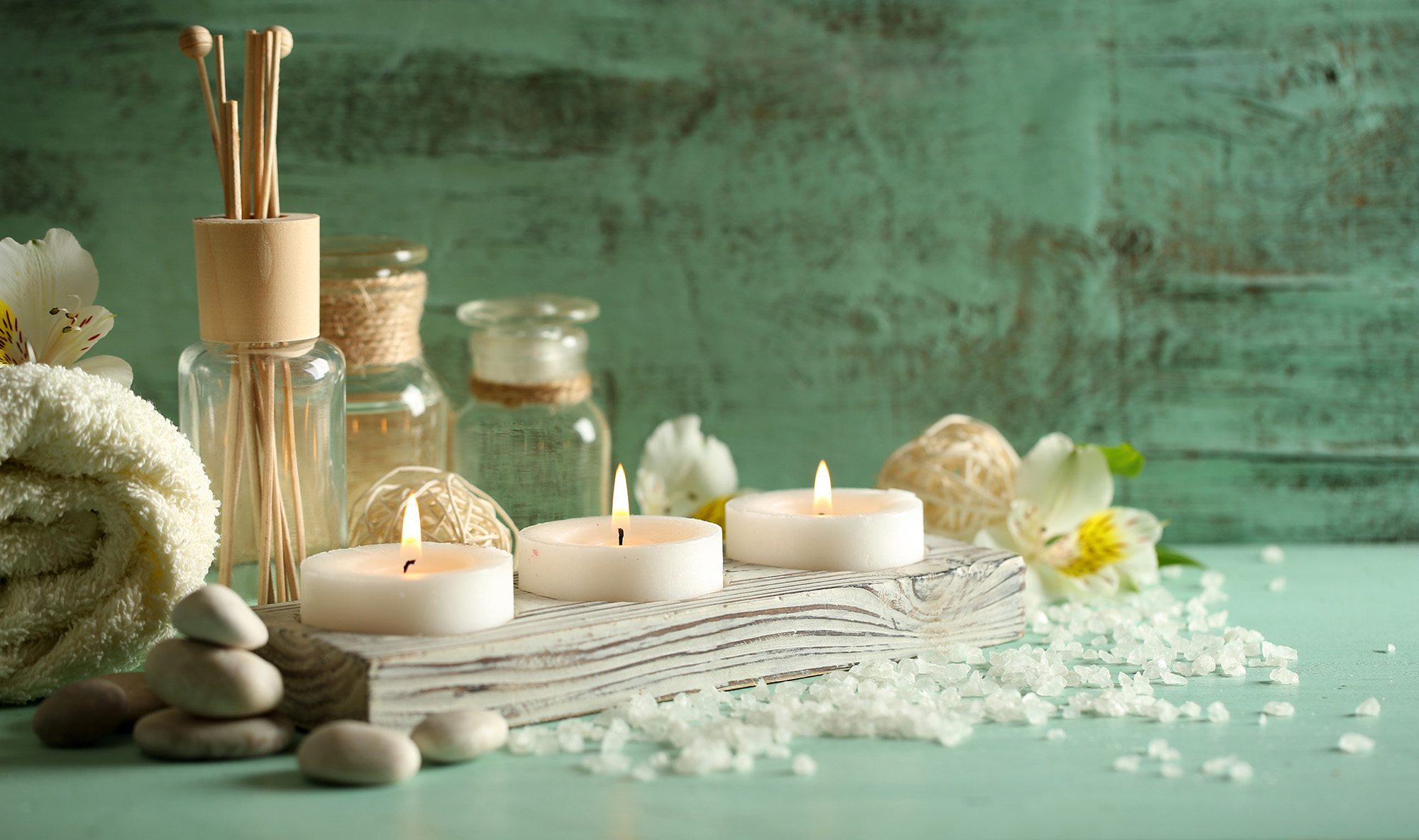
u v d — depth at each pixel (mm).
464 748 756
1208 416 1080
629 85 1043
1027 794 744
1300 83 1064
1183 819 729
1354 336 1077
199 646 764
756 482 1071
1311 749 774
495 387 966
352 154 1029
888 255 1064
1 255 834
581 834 720
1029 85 1060
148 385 1027
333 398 857
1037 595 934
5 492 786
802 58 1050
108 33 1009
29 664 802
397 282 923
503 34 1033
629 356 1059
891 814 732
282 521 838
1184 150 1065
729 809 734
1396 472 1085
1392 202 1071
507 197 1042
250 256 823
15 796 740
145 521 806
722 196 1054
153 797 740
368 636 778
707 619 812
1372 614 932
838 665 838
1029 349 1073
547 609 810
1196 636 888
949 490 976
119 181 1017
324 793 743
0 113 1006
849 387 1070
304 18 1020
